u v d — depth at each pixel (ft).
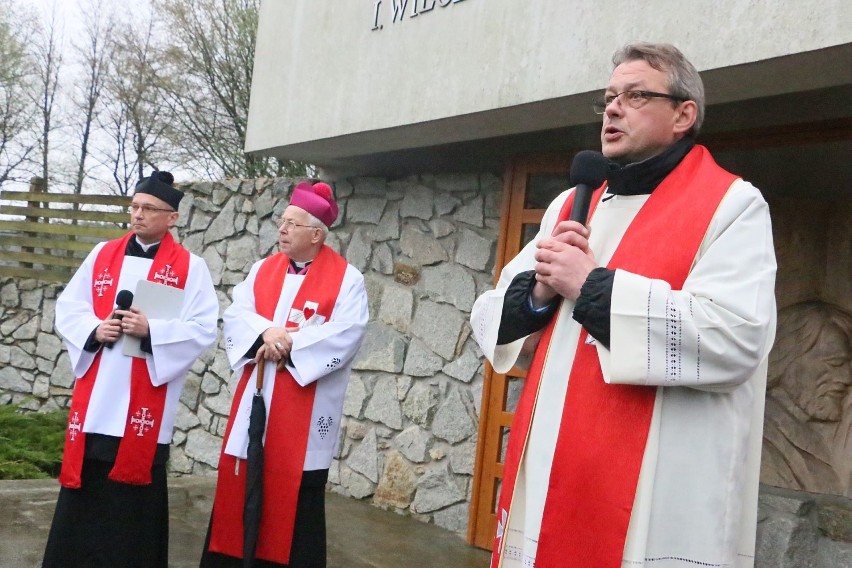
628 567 5.54
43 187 30.94
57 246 29.48
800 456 12.41
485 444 16.07
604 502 5.66
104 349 11.92
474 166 17.39
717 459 5.64
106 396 11.74
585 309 5.71
